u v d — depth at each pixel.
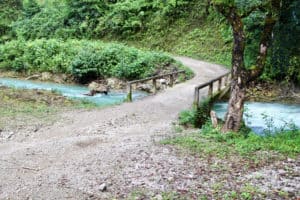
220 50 35.81
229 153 10.42
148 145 11.28
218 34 37.88
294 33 23.80
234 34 12.02
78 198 7.75
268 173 8.95
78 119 14.93
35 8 48.97
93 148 11.05
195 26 40.38
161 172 9.05
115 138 12.23
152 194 7.85
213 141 11.75
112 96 23.45
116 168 9.34
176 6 42.41
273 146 10.95
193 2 42.56
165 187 8.19
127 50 31.25
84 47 32.72
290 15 23.08
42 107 17.03
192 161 9.80
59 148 11.04
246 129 12.90
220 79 20.73
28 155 10.38
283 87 24.31
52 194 7.95
